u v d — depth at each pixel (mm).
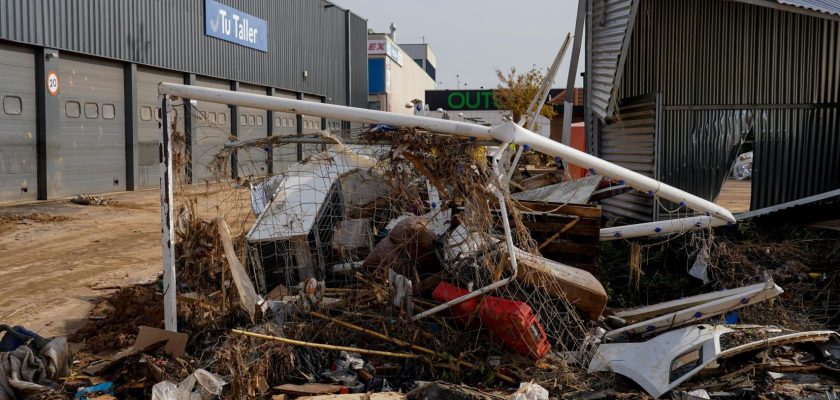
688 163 9586
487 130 5152
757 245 8320
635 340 5547
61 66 17312
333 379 4902
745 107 9727
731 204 15336
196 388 4625
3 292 7953
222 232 5750
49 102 16766
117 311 6812
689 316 5555
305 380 4945
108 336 6082
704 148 9656
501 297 5344
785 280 7191
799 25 9742
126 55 19594
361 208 6707
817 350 5230
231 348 5043
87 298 7656
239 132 26109
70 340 6133
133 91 20031
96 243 11383
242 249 6336
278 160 7020
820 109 9914
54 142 17000
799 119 9883
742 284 7070
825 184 10000
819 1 10078
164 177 5445
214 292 6066
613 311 6387
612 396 4617
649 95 8953
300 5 32406
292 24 31562
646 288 7340
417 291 5809
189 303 5949
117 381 4926
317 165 6816
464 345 5258
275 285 6762
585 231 6672
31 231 12445
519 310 5145
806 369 4945
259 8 28078
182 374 4863
